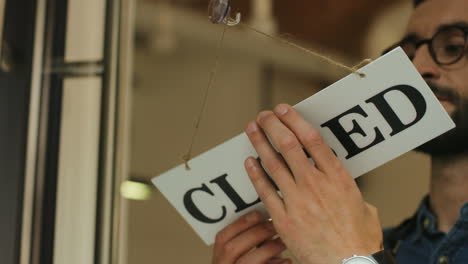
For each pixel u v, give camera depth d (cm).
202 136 202
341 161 81
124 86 101
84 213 97
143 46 206
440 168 109
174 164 202
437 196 108
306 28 154
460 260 100
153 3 205
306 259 75
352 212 76
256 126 79
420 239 108
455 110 107
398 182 117
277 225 78
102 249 97
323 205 75
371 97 76
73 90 100
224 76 201
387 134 78
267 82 189
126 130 103
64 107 99
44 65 98
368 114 77
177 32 207
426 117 77
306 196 76
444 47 110
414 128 78
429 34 113
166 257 190
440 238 104
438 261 103
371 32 131
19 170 92
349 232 75
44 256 94
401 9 121
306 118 79
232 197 87
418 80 74
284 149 76
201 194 88
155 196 195
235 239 92
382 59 74
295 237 76
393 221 115
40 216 95
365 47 132
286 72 182
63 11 102
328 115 78
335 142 80
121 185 100
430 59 111
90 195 98
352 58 139
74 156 98
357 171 82
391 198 117
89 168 99
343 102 76
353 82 75
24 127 94
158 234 192
